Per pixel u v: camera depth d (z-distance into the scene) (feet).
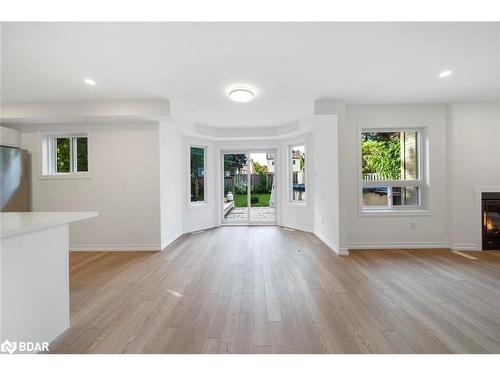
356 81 10.30
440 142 13.73
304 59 8.37
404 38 7.23
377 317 6.88
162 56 8.06
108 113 12.35
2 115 12.42
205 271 10.54
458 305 7.54
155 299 8.05
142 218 14.07
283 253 13.02
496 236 13.46
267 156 21.09
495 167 13.41
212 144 20.21
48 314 5.85
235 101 12.45
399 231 13.85
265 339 5.96
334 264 11.31
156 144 13.99
